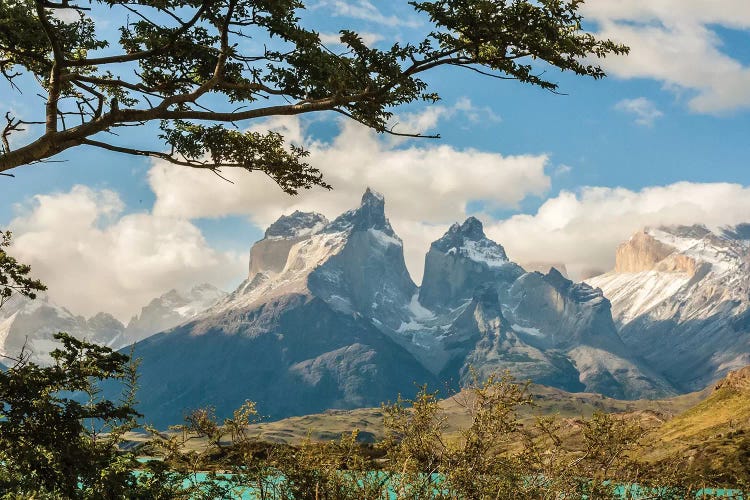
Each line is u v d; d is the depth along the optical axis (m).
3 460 19.23
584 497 19.86
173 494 20.77
